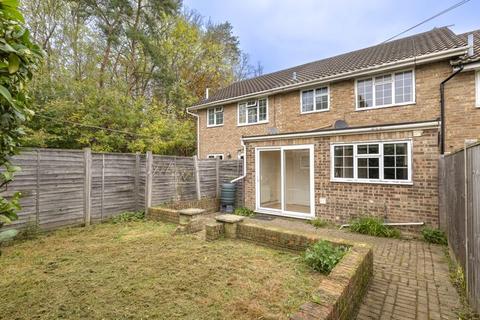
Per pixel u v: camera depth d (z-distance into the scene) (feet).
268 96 42.86
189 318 9.43
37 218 19.88
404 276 13.84
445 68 27.89
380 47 42.96
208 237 18.43
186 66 75.36
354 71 32.73
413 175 21.38
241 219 19.26
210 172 33.65
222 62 81.97
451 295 11.79
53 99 40.16
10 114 4.96
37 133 34.81
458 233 14.02
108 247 17.12
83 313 9.75
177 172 29.76
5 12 4.38
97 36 52.13
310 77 38.88
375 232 21.52
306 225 25.46
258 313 9.69
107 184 24.59
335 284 9.16
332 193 25.66
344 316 8.79
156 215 24.98
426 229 20.33
